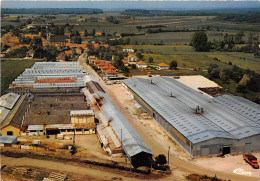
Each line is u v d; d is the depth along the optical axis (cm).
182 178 5800
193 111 8631
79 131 7906
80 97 10356
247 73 14238
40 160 6378
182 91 10769
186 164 6372
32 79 12950
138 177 5775
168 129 7994
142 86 11406
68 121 8044
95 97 10156
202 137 6712
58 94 10706
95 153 6806
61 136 7531
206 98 10088
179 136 7262
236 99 9738
